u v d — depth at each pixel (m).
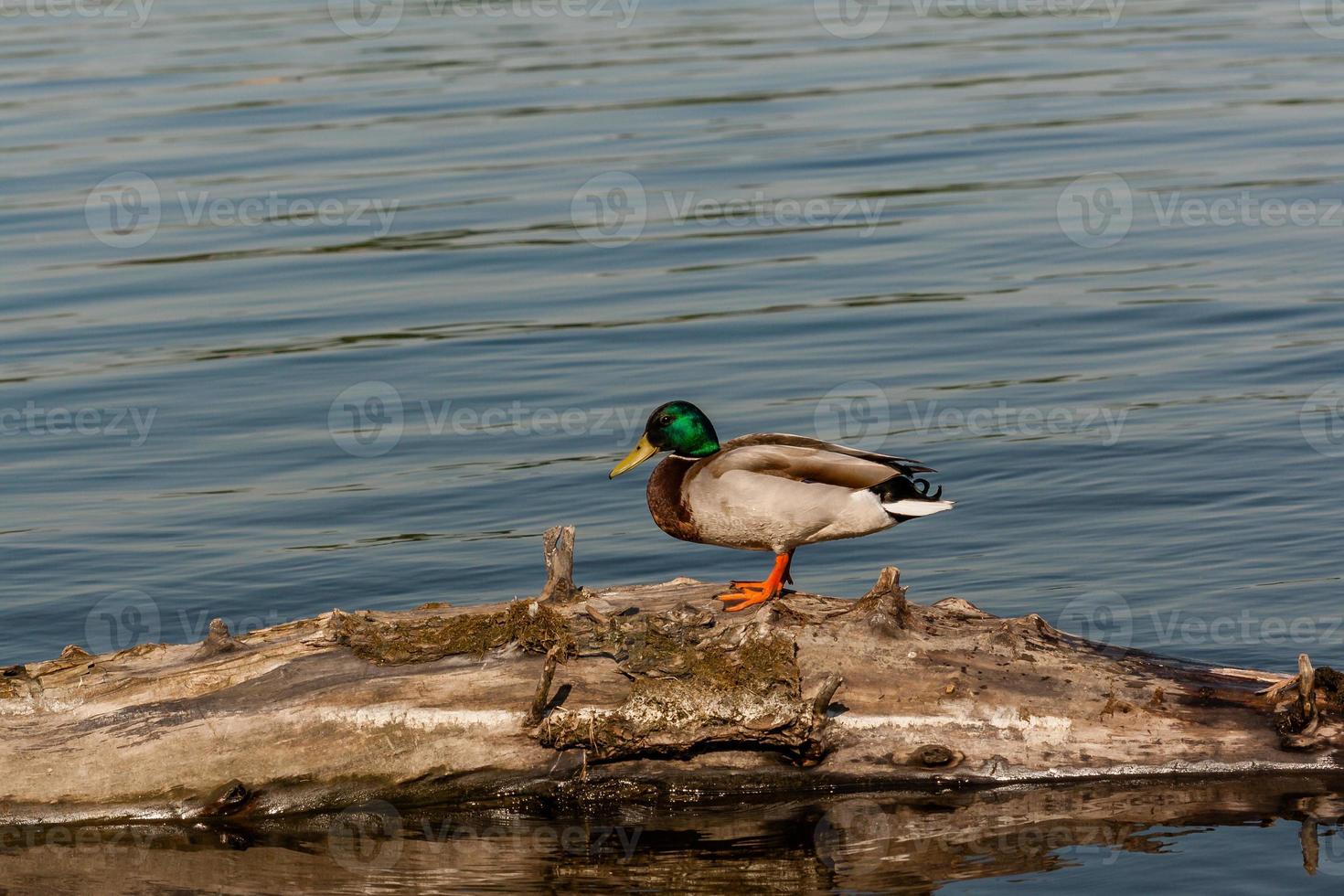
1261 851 7.88
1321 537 12.54
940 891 7.68
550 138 29.52
